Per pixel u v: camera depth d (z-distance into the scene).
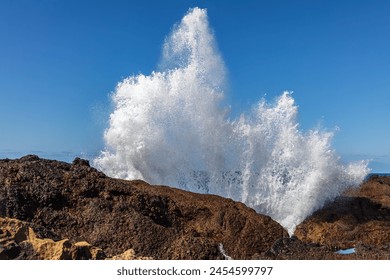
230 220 16.33
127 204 14.92
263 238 16.02
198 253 13.88
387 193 24.31
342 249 17.16
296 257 13.38
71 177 15.16
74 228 13.89
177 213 16.09
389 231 18.45
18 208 13.63
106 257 10.76
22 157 16.44
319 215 20.22
